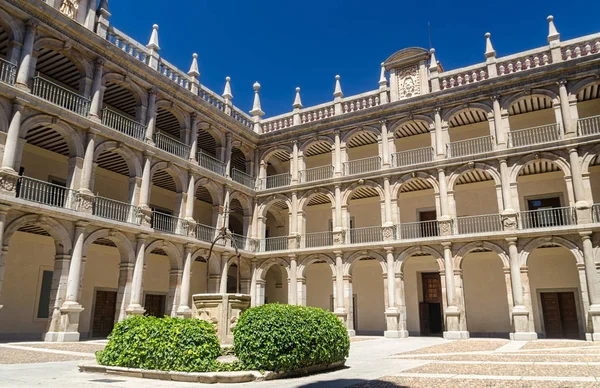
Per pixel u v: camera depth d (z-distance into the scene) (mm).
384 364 11562
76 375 9023
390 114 27672
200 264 32594
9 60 17641
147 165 22859
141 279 21609
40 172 22344
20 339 20328
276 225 34594
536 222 25266
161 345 8938
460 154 27875
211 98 28641
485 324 26375
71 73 22000
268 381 8516
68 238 18766
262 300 29312
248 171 31703
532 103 25359
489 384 7891
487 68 25234
